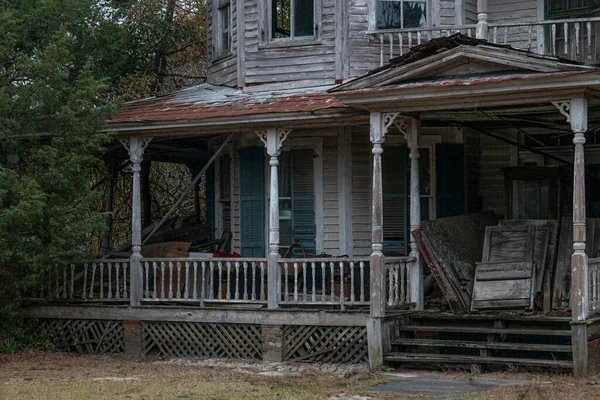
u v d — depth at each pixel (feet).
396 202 55.16
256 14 58.23
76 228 50.39
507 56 41.83
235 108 51.47
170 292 52.29
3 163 52.54
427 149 55.26
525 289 46.09
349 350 47.85
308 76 56.65
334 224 55.42
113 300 53.36
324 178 55.77
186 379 43.21
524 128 54.60
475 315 45.34
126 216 88.28
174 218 68.49
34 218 48.88
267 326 49.47
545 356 45.19
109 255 57.62
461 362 43.50
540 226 48.60
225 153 61.87
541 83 40.34
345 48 55.52
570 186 53.31
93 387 40.24
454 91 42.32
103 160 67.87
